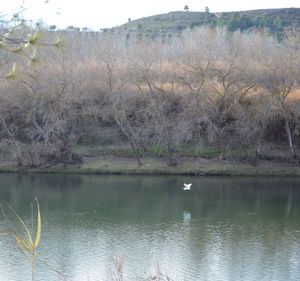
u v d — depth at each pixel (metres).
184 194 44.94
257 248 30.23
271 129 57.31
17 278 24.95
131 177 52.34
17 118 55.44
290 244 30.94
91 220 36.19
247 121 54.62
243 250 29.88
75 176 52.22
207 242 31.42
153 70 57.38
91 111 55.75
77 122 57.25
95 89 56.69
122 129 54.78
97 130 58.62
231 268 26.84
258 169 53.75
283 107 54.72
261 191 46.41
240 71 55.31
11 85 54.16
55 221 35.66
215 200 42.78
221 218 37.16
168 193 45.31
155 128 55.19
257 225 35.34
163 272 26.09
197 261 27.86
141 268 26.66
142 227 34.66
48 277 25.12
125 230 33.81
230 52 59.00
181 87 56.72
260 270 26.52
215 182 50.22
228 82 56.12
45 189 46.03
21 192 44.69
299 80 55.00
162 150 56.59
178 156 55.62
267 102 54.31
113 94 56.09
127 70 56.50
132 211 38.81
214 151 56.44
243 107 55.31
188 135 54.59
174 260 28.03
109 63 56.62
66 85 55.06
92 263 27.28
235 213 38.62
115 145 57.81
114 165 54.41
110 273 25.72
